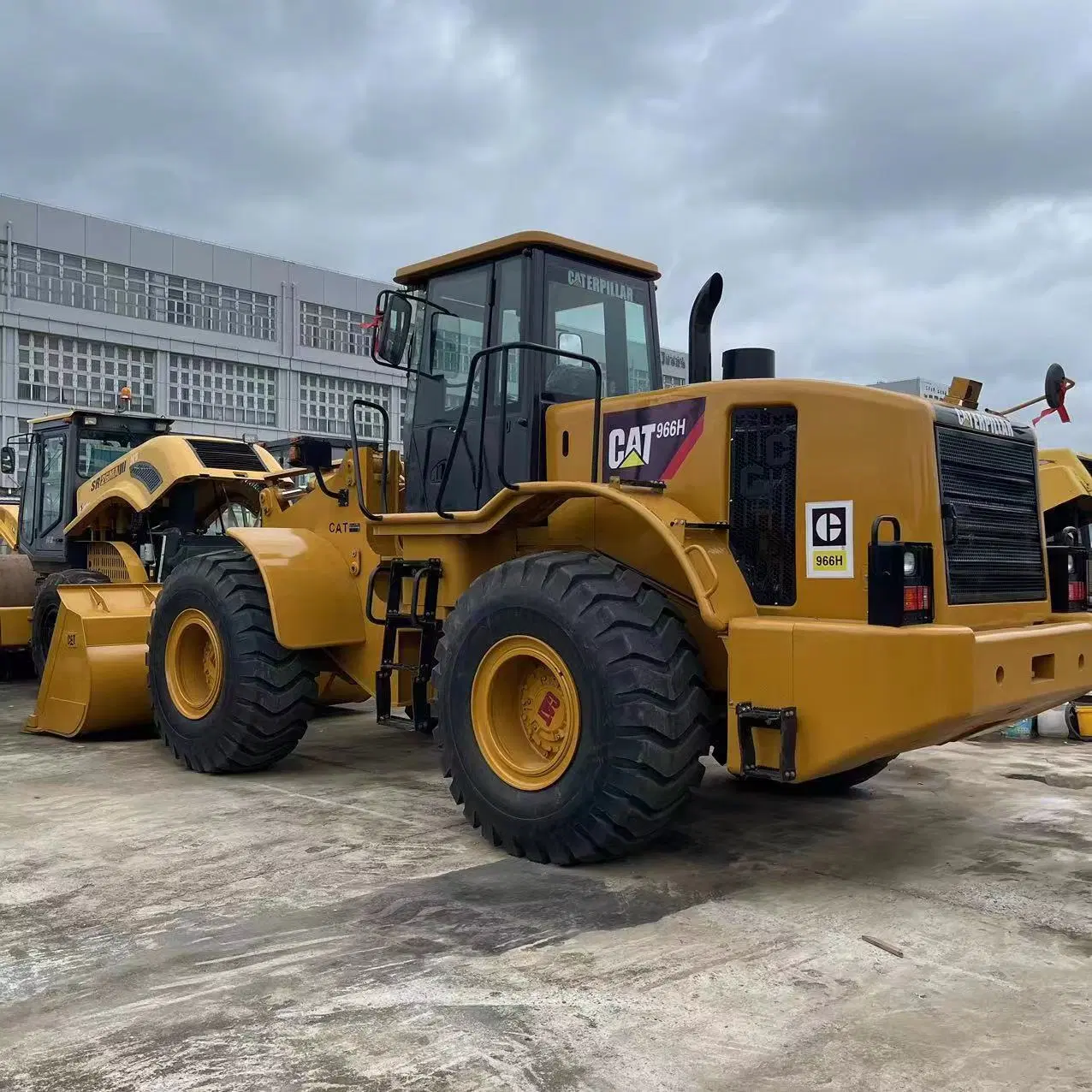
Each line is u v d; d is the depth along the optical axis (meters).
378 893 3.65
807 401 3.93
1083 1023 2.69
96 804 4.94
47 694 6.82
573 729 3.87
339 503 5.67
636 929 3.31
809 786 5.27
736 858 4.11
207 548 8.20
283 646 5.27
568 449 4.60
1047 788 5.38
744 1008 2.76
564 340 4.87
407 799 5.06
